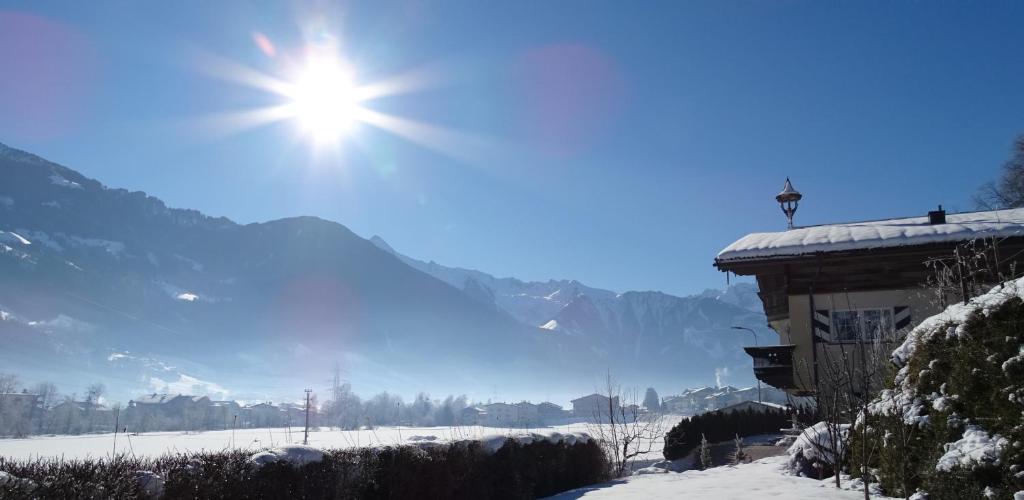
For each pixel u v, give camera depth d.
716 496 10.95
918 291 21.17
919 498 9.12
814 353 21.59
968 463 8.41
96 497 6.46
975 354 9.05
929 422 9.54
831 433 12.30
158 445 62.00
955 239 20.31
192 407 182.25
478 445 13.41
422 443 12.29
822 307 22.23
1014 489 7.80
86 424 148.25
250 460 8.74
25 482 6.02
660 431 25.11
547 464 15.26
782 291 25.69
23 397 162.88
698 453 30.64
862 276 22.08
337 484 9.77
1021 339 8.48
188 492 7.57
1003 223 20.66
